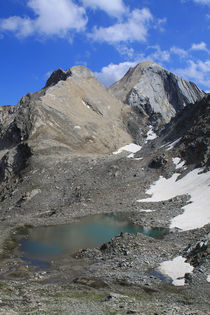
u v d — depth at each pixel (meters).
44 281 37.00
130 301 27.89
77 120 172.62
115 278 36.59
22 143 139.75
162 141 140.88
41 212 89.00
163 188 96.88
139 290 32.19
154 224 68.38
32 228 69.50
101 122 185.00
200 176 94.06
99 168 117.25
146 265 40.84
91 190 100.06
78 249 52.75
